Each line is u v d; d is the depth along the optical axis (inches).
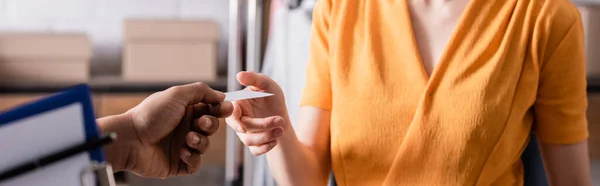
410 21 47.2
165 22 130.9
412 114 46.1
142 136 36.5
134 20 129.8
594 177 111.2
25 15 140.4
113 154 36.1
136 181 140.3
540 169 50.2
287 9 81.0
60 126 23.2
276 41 83.0
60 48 127.1
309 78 51.3
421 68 46.2
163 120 36.5
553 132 47.6
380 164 47.0
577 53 45.9
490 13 45.9
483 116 44.6
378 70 46.9
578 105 47.0
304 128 50.9
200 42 132.1
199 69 132.6
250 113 45.3
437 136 45.4
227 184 118.2
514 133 46.2
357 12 48.8
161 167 38.3
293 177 48.4
